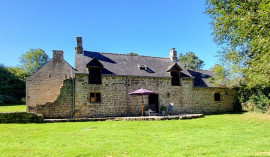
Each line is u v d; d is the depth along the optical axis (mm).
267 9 6379
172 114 18375
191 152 6008
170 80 19094
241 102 20734
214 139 7824
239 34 8734
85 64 17016
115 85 17031
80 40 18453
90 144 7180
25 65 56688
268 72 8484
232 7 9227
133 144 7105
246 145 6832
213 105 20562
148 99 18031
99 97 16609
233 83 19531
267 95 17172
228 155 5602
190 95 19672
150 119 14047
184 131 9727
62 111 15406
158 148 6555
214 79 20297
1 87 41594
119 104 16922
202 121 13352
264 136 8414
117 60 19281
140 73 18172
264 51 7195
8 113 12961
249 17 7340
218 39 13992
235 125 11562
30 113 13250
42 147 6840
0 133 9445
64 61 22469
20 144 7309
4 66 48031
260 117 14828
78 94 15844
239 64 14289
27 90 20859
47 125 11922
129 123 12531
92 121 13844
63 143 7371
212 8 12773
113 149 6473
